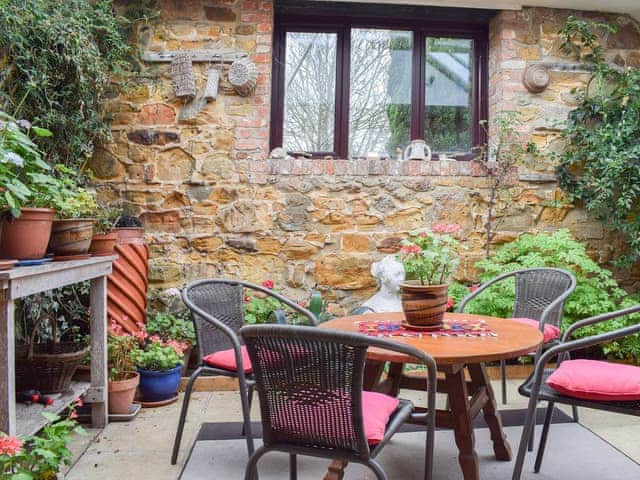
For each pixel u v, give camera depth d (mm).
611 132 3701
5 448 1397
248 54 3773
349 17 4172
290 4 4000
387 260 3475
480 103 4281
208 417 2775
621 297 3723
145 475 2086
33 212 1923
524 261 3533
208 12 3777
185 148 3740
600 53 4012
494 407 2217
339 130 4168
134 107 3721
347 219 3809
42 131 2141
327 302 3730
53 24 2730
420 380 2215
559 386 1732
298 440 1406
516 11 3977
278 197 3771
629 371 1751
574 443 2404
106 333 2627
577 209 3971
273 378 1386
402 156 4180
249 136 3762
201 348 2266
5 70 2607
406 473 2127
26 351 2412
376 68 4219
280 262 3766
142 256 3289
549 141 3973
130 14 3697
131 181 3707
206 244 3730
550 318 2635
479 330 2002
